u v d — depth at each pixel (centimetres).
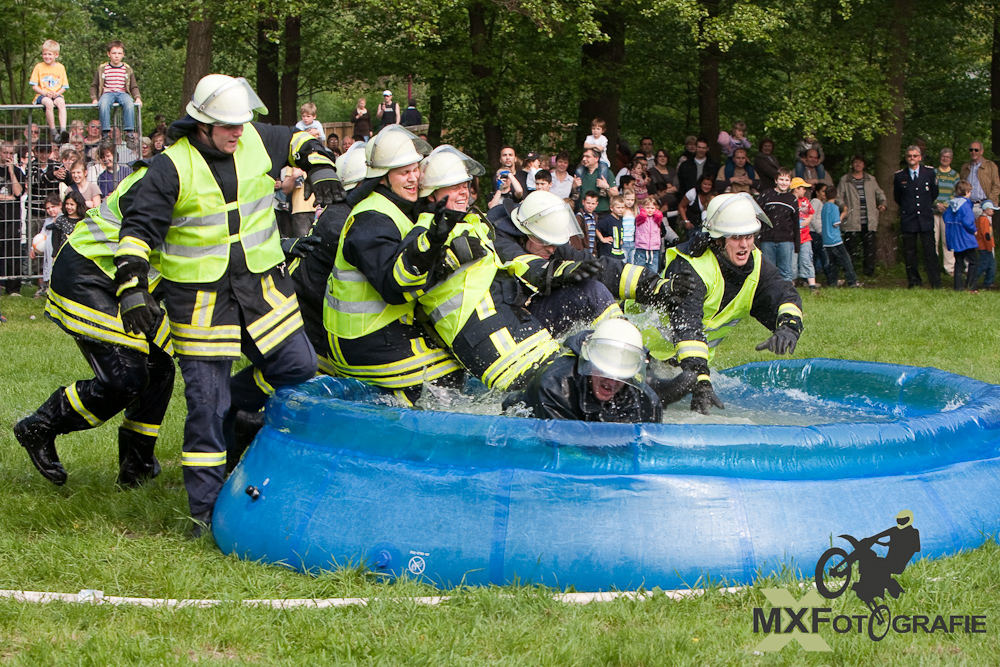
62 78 1633
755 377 816
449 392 636
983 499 552
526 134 2305
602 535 491
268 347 597
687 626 456
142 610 477
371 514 516
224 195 580
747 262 729
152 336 630
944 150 1830
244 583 509
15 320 1431
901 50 2080
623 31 2177
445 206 561
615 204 1505
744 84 2514
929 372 725
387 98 2089
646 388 580
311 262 666
